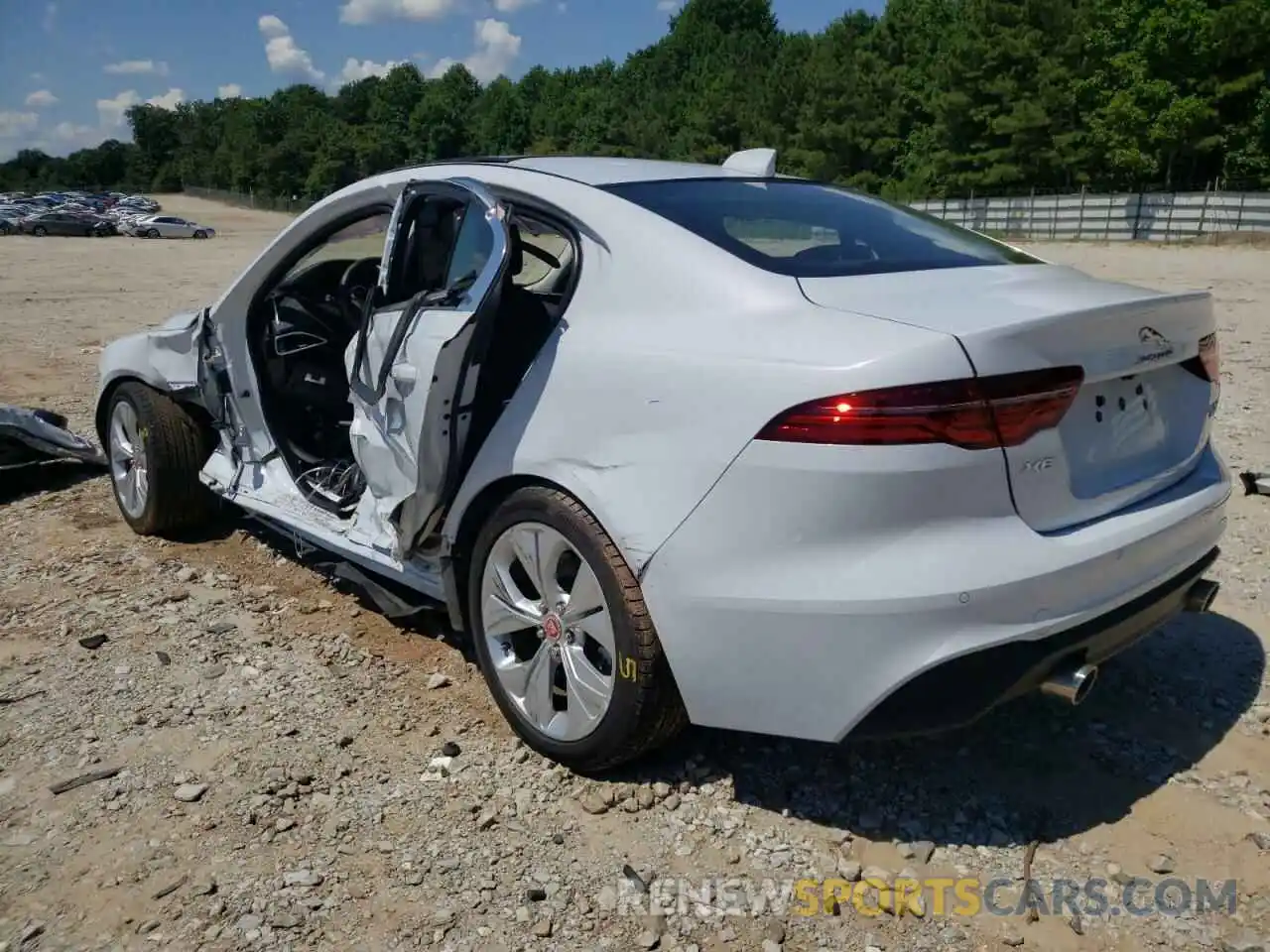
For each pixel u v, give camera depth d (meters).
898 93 57.00
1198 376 3.07
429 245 3.56
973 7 49.03
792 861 2.71
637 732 2.83
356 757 3.16
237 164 113.50
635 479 2.70
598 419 2.80
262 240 51.06
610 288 2.97
